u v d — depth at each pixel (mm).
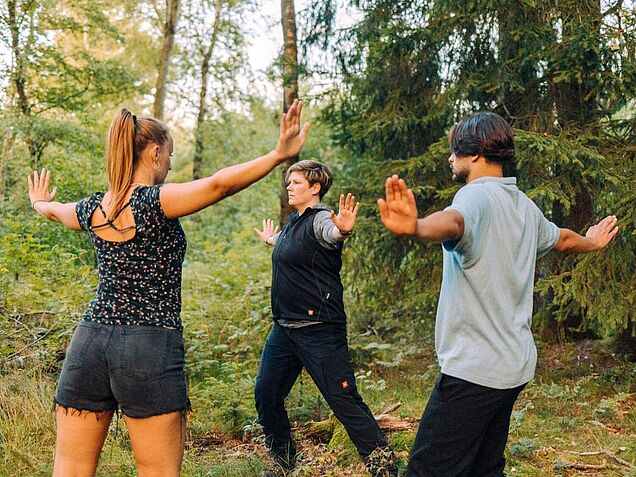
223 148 18812
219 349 5992
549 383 5660
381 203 1851
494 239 2213
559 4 5648
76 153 13227
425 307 6922
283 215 8375
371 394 5383
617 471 3674
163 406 2230
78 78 13688
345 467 3559
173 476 2283
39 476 3277
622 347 6137
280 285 3230
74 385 2266
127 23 17000
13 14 12633
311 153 14906
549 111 6031
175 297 2318
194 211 2203
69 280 6012
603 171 5250
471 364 2197
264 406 3367
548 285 5293
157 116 13008
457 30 6211
